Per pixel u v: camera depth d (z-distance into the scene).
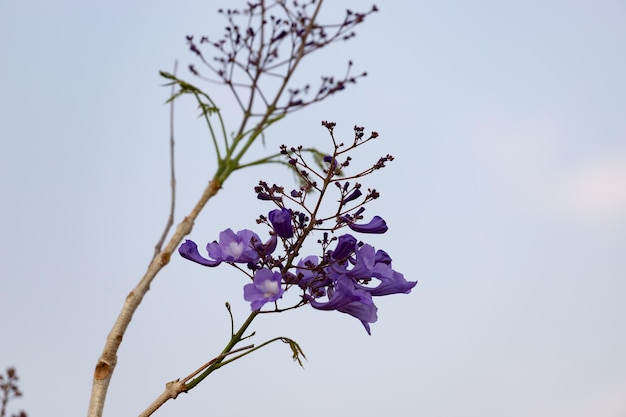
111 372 0.81
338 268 0.87
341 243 0.86
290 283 0.86
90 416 0.80
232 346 0.84
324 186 0.88
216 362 0.83
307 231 0.87
